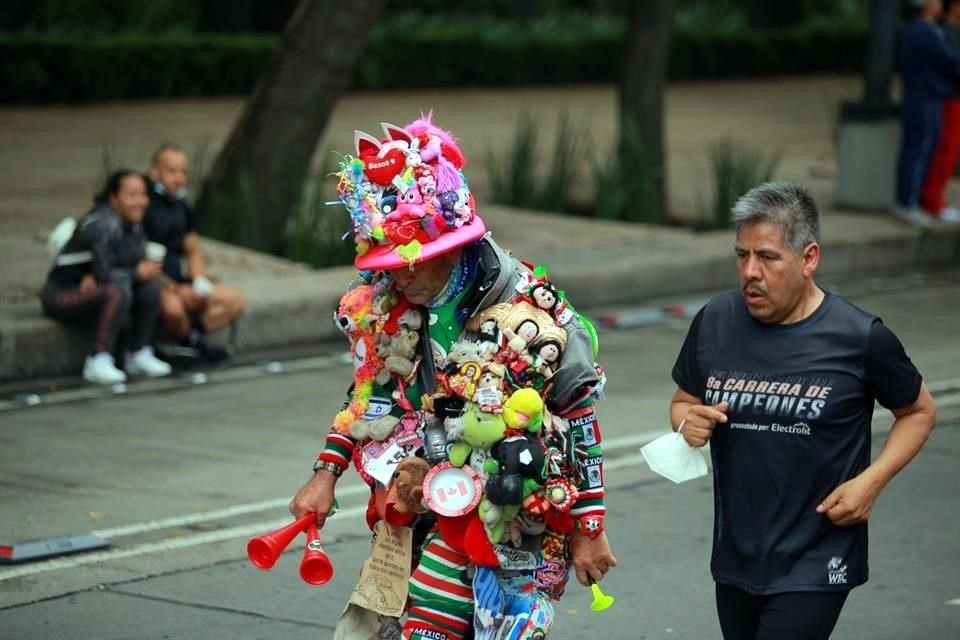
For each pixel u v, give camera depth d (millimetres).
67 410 21703
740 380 9508
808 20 82250
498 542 9344
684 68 71688
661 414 21359
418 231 9234
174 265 24672
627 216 37781
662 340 26625
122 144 46000
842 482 9359
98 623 13602
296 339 26219
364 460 9719
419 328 9586
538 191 38906
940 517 16641
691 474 9609
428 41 64812
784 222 9320
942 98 34500
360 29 30594
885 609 13867
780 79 74375
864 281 31984
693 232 36094
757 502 9438
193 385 23344
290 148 30578
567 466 9484
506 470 9148
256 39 59656
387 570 9727
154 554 15500
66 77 54625
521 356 9250
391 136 9492
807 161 46250
